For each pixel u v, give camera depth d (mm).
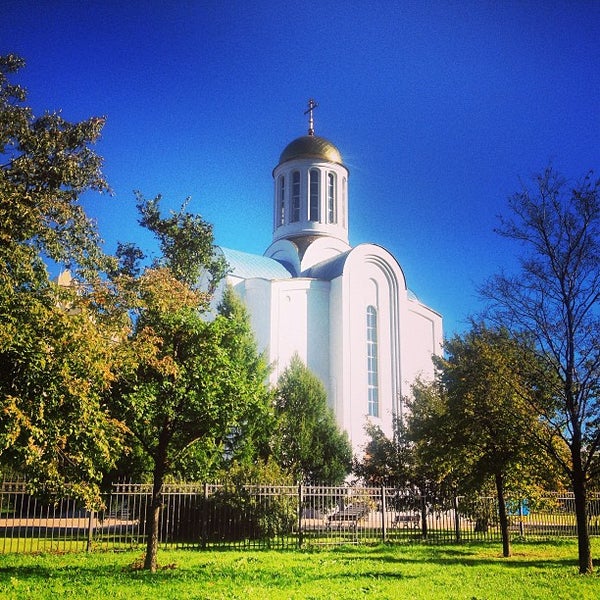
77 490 12352
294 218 46531
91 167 22062
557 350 15695
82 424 11695
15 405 10516
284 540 20391
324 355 40031
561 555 18078
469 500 21828
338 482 28984
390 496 22703
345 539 21094
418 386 26844
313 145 47438
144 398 13445
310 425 29406
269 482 21766
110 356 12352
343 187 48000
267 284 39125
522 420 15922
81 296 14047
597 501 26125
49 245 18266
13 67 21734
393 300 42688
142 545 18812
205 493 19656
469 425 17234
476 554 18250
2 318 11305
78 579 12117
